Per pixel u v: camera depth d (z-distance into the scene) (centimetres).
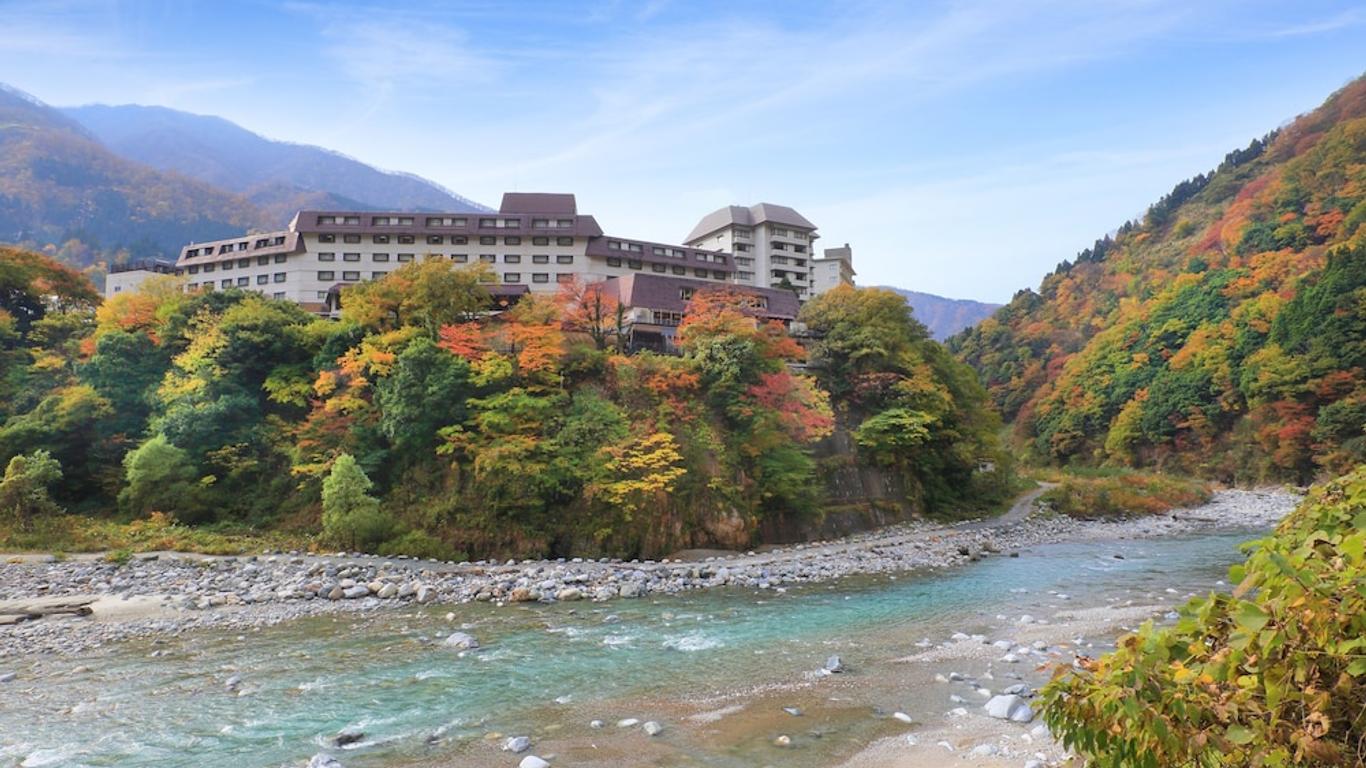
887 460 5069
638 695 1451
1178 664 453
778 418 4244
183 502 3662
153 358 4334
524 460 3566
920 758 1105
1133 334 10938
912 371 5431
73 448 3991
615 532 3531
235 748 1193
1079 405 10731
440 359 3806
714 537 3772
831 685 1502
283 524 3688
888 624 2086
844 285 6438
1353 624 387
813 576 2986
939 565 3275
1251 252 10931
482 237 7838
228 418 3962
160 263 8419
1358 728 393
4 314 5094
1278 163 14275
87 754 1173
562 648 1819
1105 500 5925
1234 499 7112
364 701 1421
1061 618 2120
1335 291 7894
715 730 1250
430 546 3366
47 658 1750
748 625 2081
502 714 1345
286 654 1772
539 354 3903
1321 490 658
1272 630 410
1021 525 5041
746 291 6594
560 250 7944
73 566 2859
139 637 1950
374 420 3875
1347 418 7050
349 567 2891
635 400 4112
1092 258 16875
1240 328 9188
